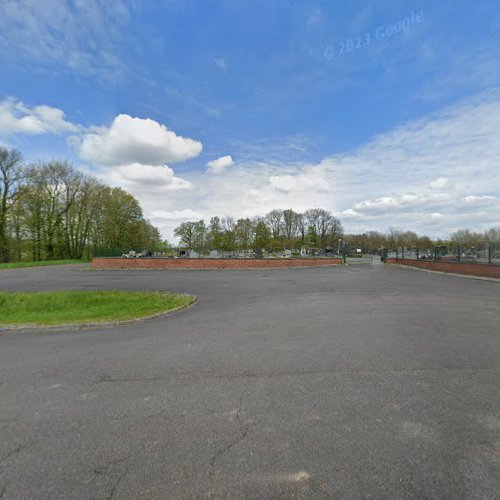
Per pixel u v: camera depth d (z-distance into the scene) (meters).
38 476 2.09
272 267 26.36
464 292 10.87
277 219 72.00
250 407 3.00
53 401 3.20
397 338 5.23
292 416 2.82
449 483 1.97
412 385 3.44
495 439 2.43
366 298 9.53
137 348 4.96
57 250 40.59
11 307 8.40
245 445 2.39
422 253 29.08
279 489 1.95
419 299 9.29
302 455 2.27
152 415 2.89
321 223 73.38
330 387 3.42
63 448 2.39
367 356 4.38
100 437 2.53
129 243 46.78
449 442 2.39
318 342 5.05
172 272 21.34
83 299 9.39
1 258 33.34
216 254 41.00
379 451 2.29
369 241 70.81
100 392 3.40
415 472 2.07
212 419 2.79
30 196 35.22
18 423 2.77
